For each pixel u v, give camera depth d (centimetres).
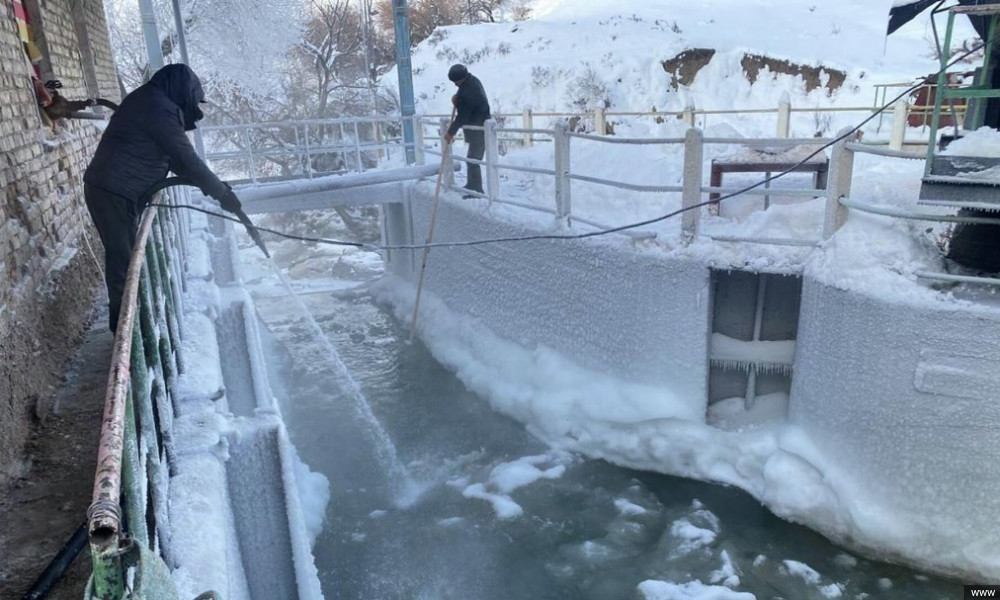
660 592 477
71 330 404
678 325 573
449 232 890
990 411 429
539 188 829
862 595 457
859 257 474
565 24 2525
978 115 472
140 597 112
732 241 547
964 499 446
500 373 743
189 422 261
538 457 636
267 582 286
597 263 628
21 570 226
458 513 584
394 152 1491
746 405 587
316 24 2338
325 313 1122
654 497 570
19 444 293
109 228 360
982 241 446
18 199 363
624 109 2077
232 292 491
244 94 1984
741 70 2064
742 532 523
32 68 450
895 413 459
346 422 750
